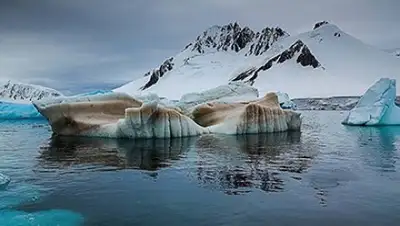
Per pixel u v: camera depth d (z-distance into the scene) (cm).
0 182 1084
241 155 1623
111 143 2028
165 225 771
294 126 2908
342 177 1164
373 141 2202
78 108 2459
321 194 971
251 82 19412
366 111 3547
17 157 1586
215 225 765
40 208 886
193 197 956
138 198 954
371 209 852
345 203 895
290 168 1319
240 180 1133
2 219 814
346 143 2095
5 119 4934
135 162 1452
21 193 1004
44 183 1110
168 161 1471
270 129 2688
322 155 1630
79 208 883
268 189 1025
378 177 1162
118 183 1108
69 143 2056
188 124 2355
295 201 912
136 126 2180
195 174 1223
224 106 2959
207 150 1775
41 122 4522
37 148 1873
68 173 1248
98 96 2548
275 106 2903
